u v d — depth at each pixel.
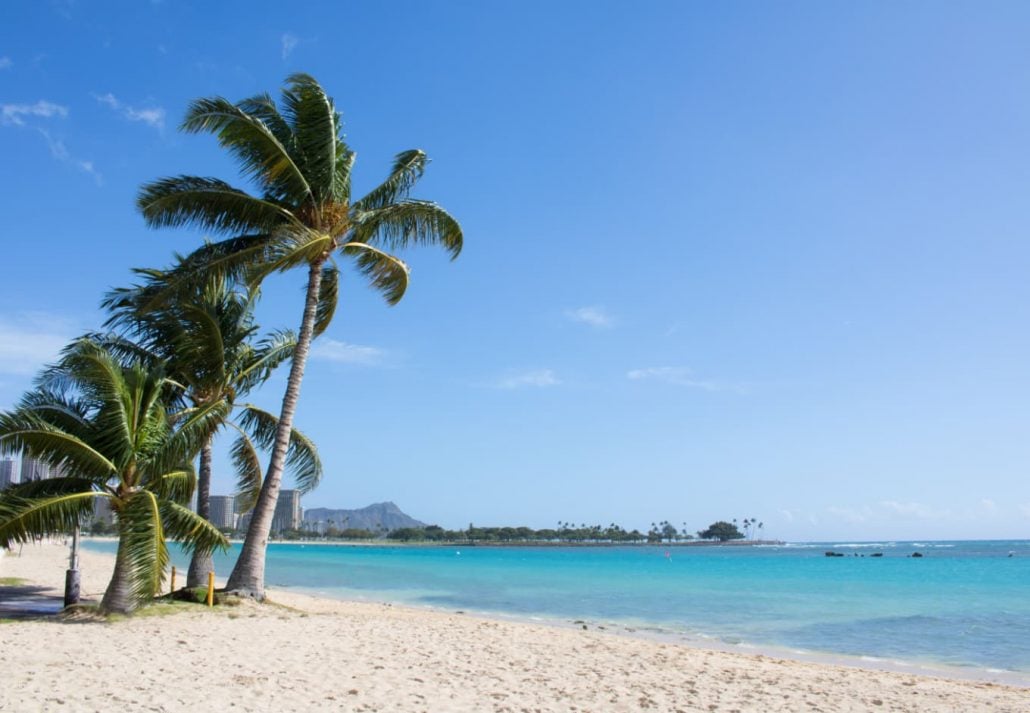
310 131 20.08
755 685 12.87
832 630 24.98
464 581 50.72
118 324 19.77
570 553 159.62
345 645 14.48
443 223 21.53
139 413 16.83
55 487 16.31
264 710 8.90
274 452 20.09
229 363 20.55
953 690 13.22
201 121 18.25
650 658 15.55
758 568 77.12
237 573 19.83
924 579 55.47
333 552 141.75
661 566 81.31
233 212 19.55
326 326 23.27
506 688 11.30
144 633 14.31
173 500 17.59
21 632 13.59
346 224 20.41
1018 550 176.25
